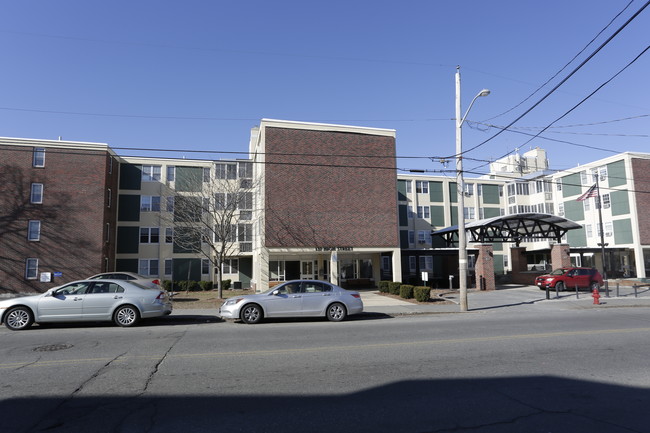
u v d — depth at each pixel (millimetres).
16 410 5105
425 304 19672
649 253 38250
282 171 27953
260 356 8031
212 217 27156
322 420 4777
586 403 5355
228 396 5625
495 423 4695
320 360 7703
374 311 16438
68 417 4875
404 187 45188
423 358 7875
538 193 47656
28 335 10656
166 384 6172
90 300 12117
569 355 8141
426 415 4941
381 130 30188
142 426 4609
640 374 6746
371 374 6742
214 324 13164
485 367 7199
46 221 27922
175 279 35000
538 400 5477
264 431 4473
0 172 27609
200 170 36281
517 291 26938
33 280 27266
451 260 33438
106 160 29844
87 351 8531
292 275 35156
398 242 29516
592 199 42562
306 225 27922
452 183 47188
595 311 16922
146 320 14023
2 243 27031
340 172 29016
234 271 36281
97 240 28750
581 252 35469
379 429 4520
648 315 15188
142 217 35000
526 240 36750
